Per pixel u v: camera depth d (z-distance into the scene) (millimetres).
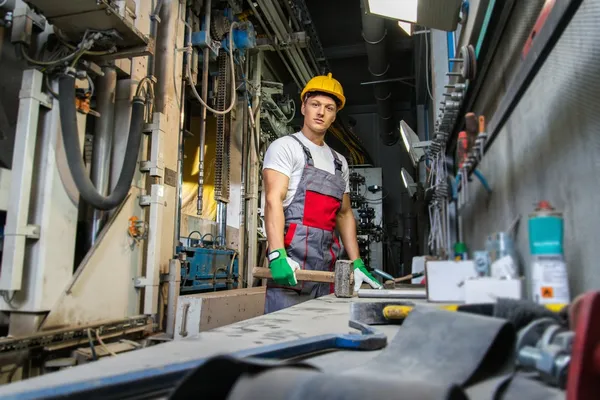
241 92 3377
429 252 1034
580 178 481
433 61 2334
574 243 488
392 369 382
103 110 1829
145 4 2012
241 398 253
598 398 259
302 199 1732
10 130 1522
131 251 1836
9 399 274
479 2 1074
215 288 2584
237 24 3100
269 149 1791
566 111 513
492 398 306
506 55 817
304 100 1952
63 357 1458
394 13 1512
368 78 6293
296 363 295
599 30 448
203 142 2855
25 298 1380
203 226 2818
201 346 531
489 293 476
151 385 339
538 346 347
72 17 1420
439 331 421
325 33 5238
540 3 658
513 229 549
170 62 2229
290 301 1664
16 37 1437
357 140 6047
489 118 881
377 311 727
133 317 1769
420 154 2234
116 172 1854
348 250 1950
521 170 592
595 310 267
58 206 1468
